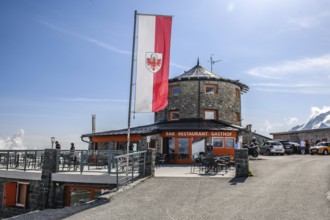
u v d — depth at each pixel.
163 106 13.79
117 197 10.69
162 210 8.97
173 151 25.41
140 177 14.15
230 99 29.56
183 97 29.02
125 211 8.98
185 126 26.30
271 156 30.12
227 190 11.39
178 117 29.19
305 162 20.30
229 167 18.86
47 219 8.60
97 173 15.77
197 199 10.16
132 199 10.38
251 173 14.51
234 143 25.70
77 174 15.40
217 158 17.34
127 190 11.75
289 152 35.28
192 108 28.56
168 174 15.88
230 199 10.01
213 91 28.98
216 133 25.31
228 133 25.53
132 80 14.32
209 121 28.17
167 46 14.02
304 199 9.67
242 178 13.91
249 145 29.34
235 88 30.50
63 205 15.56
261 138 41.94
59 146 23.58
